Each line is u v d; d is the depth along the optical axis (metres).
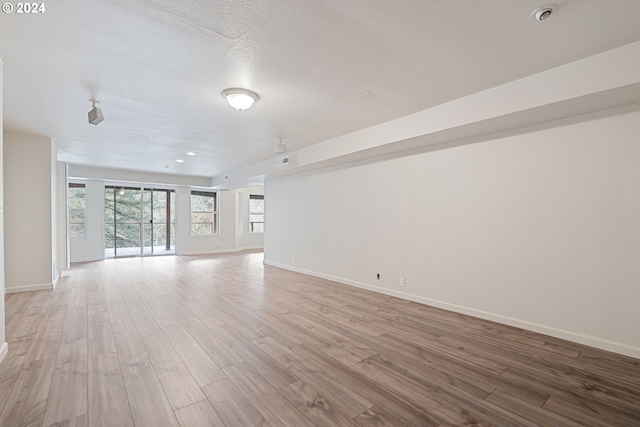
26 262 4.53
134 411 1.80
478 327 3.20
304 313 3.67
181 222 9.41
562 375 2.23
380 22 1.91
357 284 5.05
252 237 11.25
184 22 1.89
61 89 2.85
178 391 2.01
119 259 8.33
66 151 5.59
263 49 2.21
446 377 2.21
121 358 2.47
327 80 2.71
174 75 2.60
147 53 2.25
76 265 7.25
